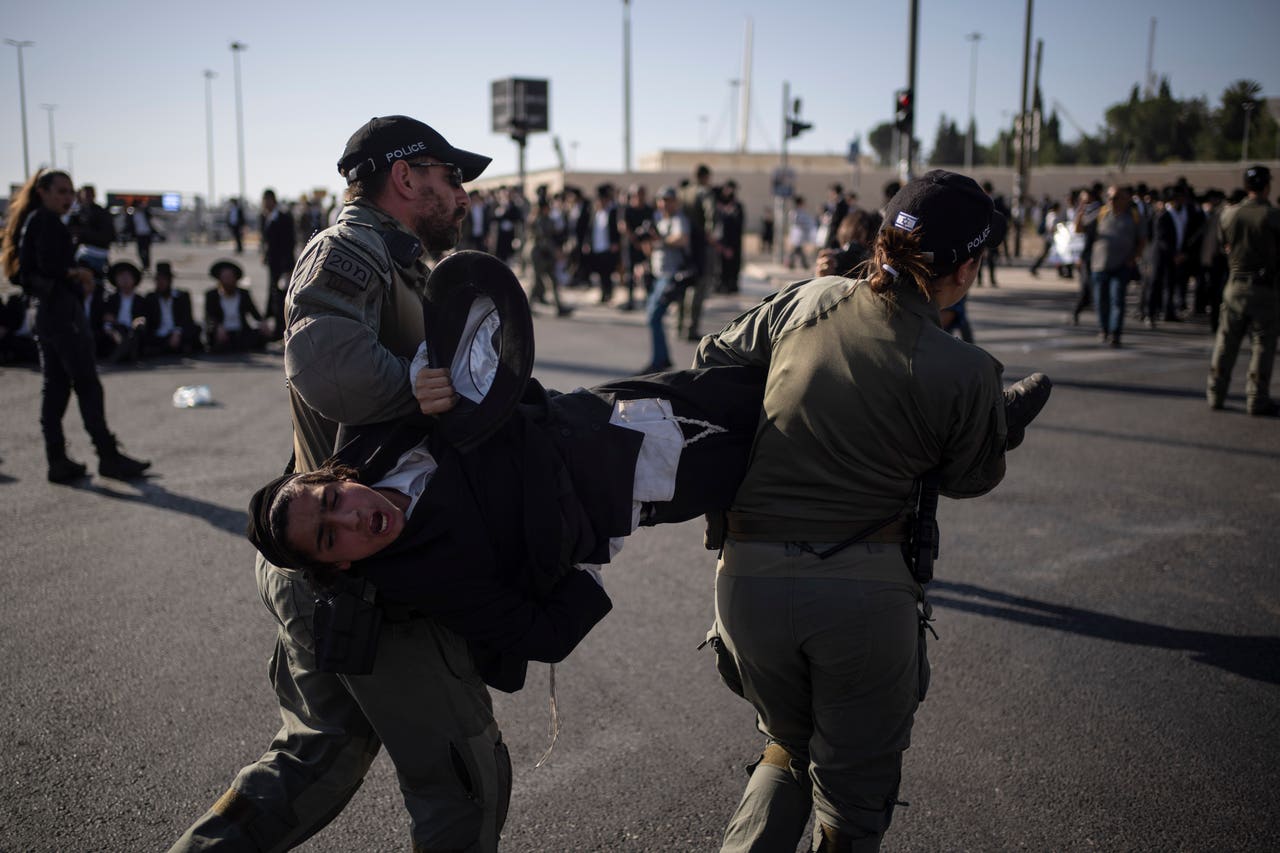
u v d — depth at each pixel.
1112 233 11.81
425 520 1.85
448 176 2.20
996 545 5.12
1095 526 5.42
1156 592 4.50
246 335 11.73
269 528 1.84
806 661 2.05
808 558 1.98
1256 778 3.03
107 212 10.35
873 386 1.93
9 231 5.84
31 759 3.04
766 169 58.53
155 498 5.73
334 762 2.13
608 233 17.73
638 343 12.38
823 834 2.06
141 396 8.86
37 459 6.59
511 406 1.88
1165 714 3.42
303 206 22.75
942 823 2.80
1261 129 53.78
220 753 3.10
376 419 1.96
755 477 2.04
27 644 3.84
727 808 2.86
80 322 5.89
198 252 35.41
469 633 1.88
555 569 1.93
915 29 15.98
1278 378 9.92
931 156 83.81
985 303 17.58
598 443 1.98
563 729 3.30
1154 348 12.05
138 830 2.71
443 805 2.03
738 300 18.31
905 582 2.03
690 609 4.29
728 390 2.12
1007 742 3.23
